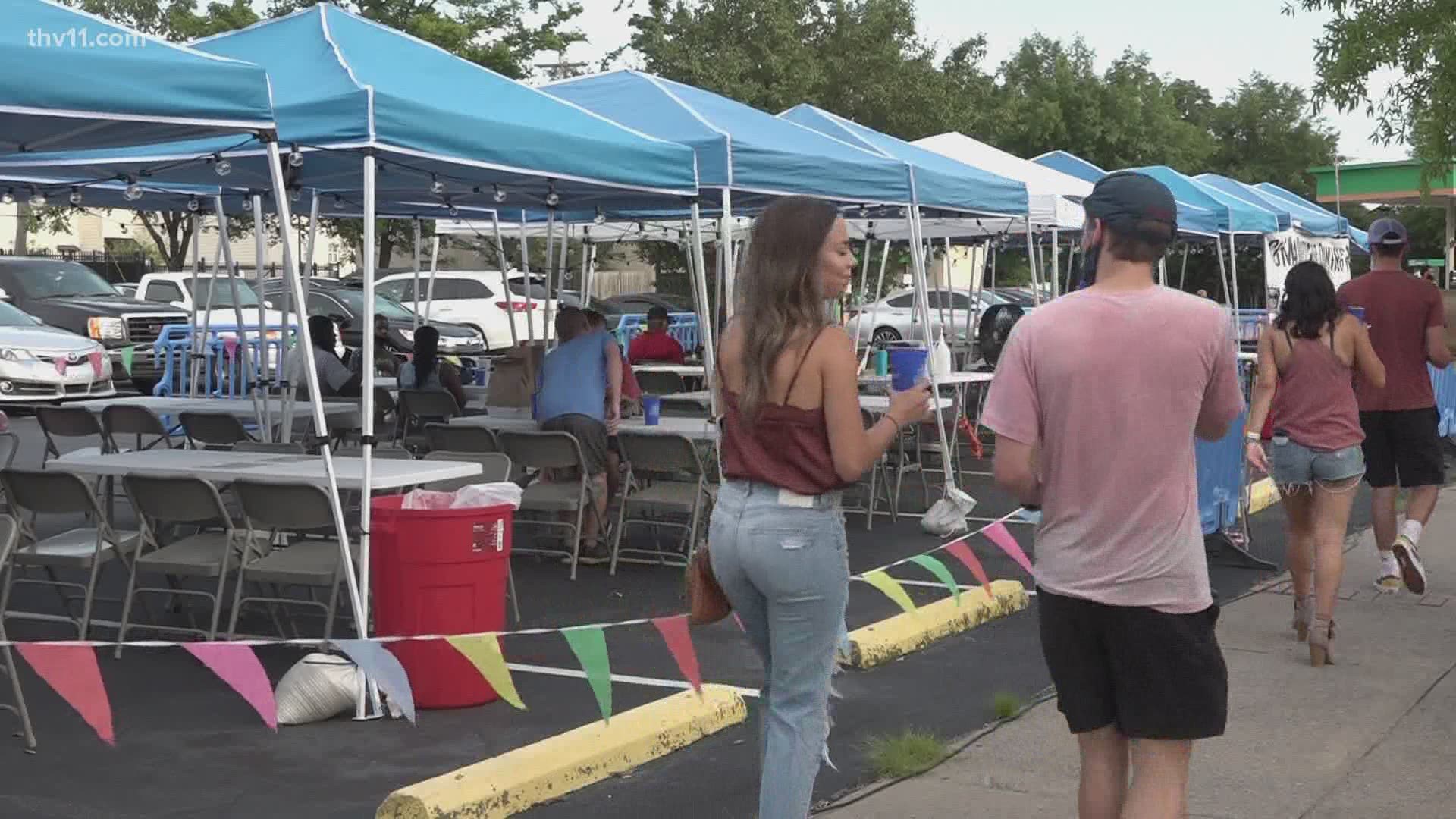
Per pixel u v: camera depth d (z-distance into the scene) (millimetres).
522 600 8945
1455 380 17062
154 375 21547
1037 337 3879
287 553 7340
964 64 38656
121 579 9320
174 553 7422
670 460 9695
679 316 27750
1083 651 3928
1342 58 11609
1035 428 3902
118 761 5785
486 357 20922
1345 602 8961
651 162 8625
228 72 5957
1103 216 3879
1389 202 26469
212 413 10453
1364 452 8773
